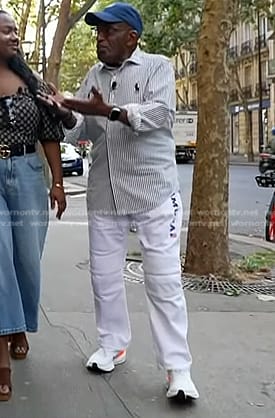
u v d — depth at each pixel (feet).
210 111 23.17
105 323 13.66
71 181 77.15
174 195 12.59
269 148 72.02
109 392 12.50
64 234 33.47
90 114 11.80
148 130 11.91
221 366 13.97
